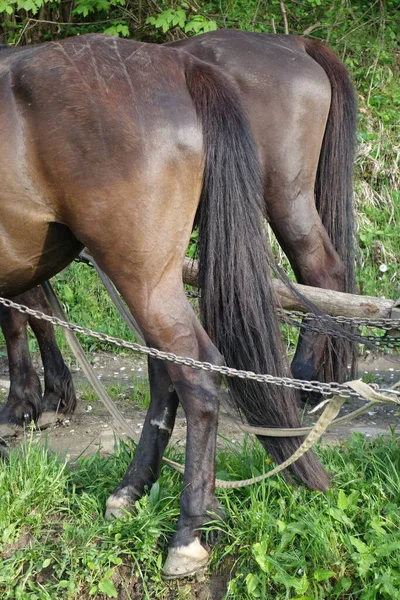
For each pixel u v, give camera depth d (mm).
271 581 3172
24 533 3459
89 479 3805
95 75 3020
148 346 3207
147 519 3342
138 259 3037
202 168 3129
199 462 3211
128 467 3627
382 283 7129
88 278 7223
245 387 3348
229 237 3158
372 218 7566
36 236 3141
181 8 8289
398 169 7824
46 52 3098
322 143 4840
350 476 3645
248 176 3197
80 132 2959
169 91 3062
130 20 9000
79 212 3020
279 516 3404
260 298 3230
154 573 3266
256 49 4559
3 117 3014
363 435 4148
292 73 4500
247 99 4461
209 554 3254
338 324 3814
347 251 4926
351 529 3336
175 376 3172
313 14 9281
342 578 3135
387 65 9070
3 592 3219
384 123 8305
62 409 4957
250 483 3338
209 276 3191
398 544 3100
